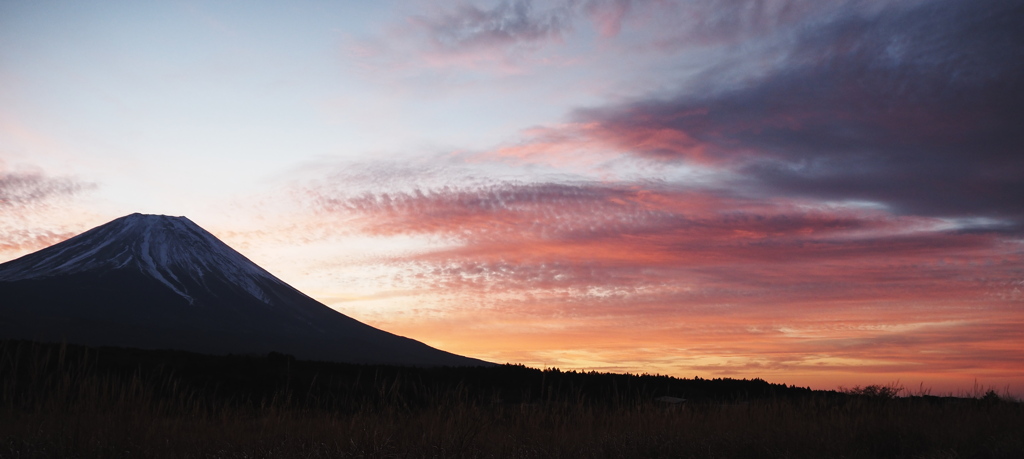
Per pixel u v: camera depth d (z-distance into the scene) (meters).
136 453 9.30
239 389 24.42
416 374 27.59
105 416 10.50
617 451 11.74
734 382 28.19
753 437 13.17
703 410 15.87
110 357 26.02
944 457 11.93
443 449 10.12
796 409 16.14
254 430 12.04
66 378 10.76
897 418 15.12
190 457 9.58
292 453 9.80
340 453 9.65
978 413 16.33
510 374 31.00
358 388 15.15
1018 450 12.19
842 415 15.28
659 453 11.91
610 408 15.79
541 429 12.84
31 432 9.45
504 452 10.80
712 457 11.79
